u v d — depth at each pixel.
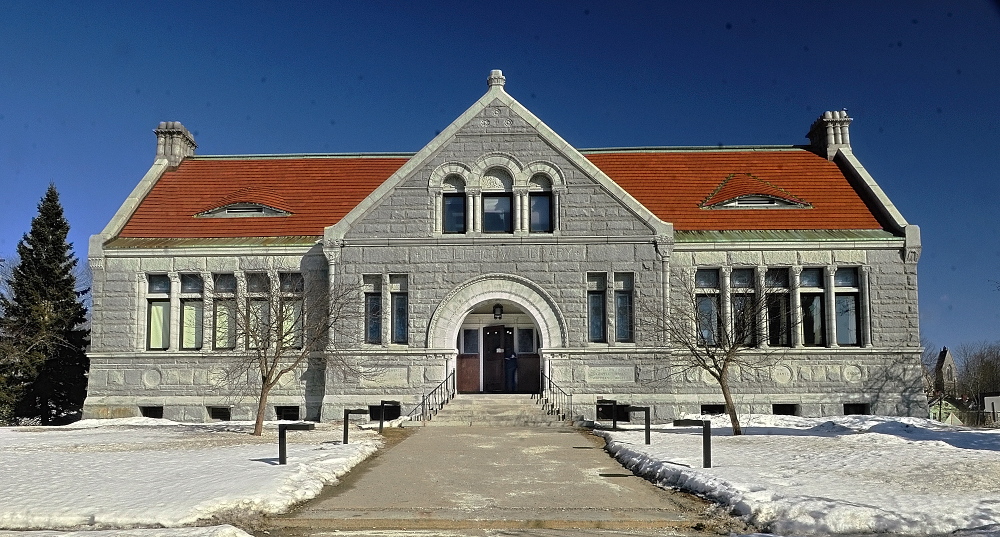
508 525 12.39
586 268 30.19
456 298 30.22
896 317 30.95
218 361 31.36
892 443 20.95
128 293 31.69
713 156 36.53
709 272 31.38
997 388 76.31
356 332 30.16
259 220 33.03
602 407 29.69
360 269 30.39
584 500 14.00
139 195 34.00
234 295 31.44
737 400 30.75
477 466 17.83
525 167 30.64
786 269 31.20
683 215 32.59
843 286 31.38
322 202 34.00
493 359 34.19
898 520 11.88
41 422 39.53
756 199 32.91
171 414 31.28
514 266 30.25
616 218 30.33
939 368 77.06
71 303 41.97
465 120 30.83
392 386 29.94
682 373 30.81
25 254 41.94
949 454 18.33
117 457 18.53
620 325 30.30
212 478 14.78
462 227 30.84
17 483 14.52
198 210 33.62
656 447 19.78
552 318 30.02
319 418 30.81
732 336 28.03
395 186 30.67
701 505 13.61
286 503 13.34
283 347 26.64
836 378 30.84
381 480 15.95
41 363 39.03
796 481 14.60
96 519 11.98
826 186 34.09
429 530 12.20
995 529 11.62
